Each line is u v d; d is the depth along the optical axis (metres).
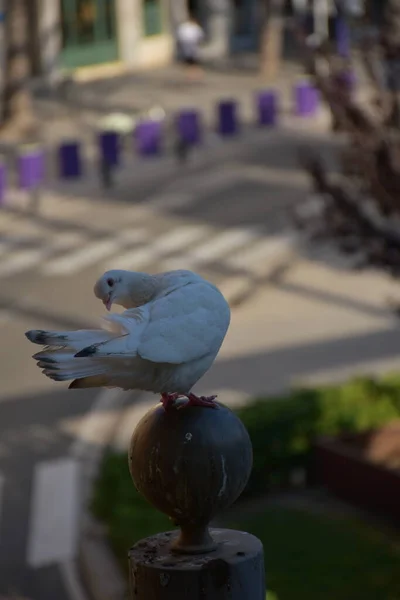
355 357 17.75
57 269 22.72
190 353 3.81
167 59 49.72
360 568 11.11
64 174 29.55
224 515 12.78
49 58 42.75
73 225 26.09
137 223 26.33
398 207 12.27
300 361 17.69
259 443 13.12
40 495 13.43
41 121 36.97
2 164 27.09
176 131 34.12
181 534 3.57
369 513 12.59
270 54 45.72
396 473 12.27
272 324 19.50
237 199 28.25
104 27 46.72
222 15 51.59
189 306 3.93
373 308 20.16
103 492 12.23
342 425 13.62
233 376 17.14
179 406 3.56
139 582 3.45
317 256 23.36
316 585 10.78
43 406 16.16
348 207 12.57
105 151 29.02
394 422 13.66
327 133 35.44
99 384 3.79
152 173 30.94
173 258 23.55
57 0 44.25
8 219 26.58
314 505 12.91
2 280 21.95
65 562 11.80
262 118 36.38
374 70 12.64
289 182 29.72
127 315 3.86
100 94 41.84
